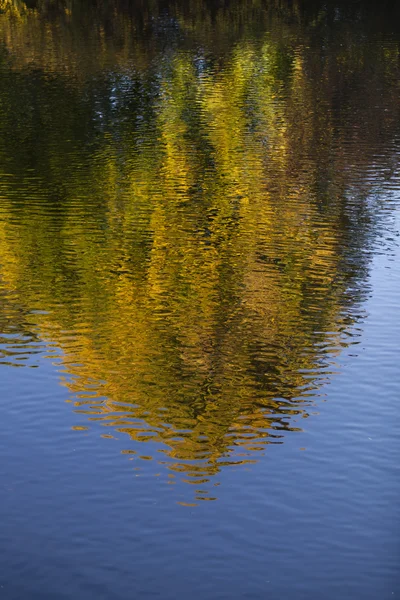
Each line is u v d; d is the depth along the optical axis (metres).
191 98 48.28
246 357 19.00
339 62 59.44
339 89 50.72
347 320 20.80
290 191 31.58
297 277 23.58
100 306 21.75
